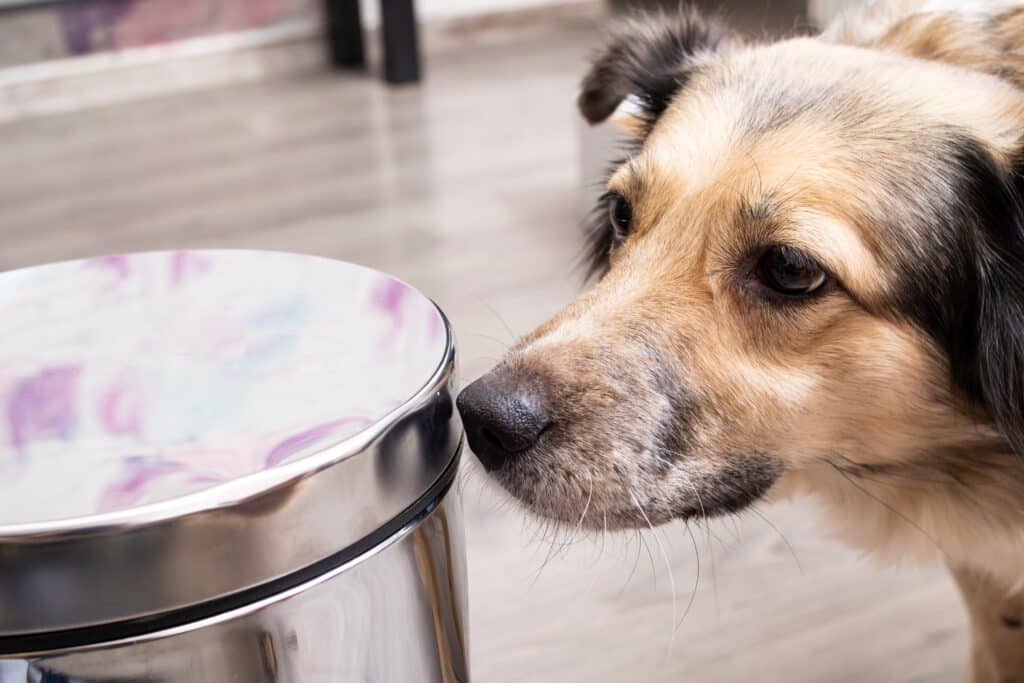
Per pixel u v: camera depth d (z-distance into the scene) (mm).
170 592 673
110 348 873
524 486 1164
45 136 4395
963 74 1291
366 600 763
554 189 3547
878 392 1191
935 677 1564
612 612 1721
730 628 1678
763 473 1220
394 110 4535
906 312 1171
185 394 806
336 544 729
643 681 1570
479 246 3121
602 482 1155
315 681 747
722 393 1182
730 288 1183
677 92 1501
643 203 1274
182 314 930
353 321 907
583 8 5883
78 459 728
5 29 4574
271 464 707
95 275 1008
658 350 1180
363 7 5309
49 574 651
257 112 4594
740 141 1220
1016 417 1182
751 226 1159
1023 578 1334
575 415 1150
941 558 1422
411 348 860
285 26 5137
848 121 1202
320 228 3301
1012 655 1447
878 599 1735
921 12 1398
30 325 918
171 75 4977
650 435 1167
